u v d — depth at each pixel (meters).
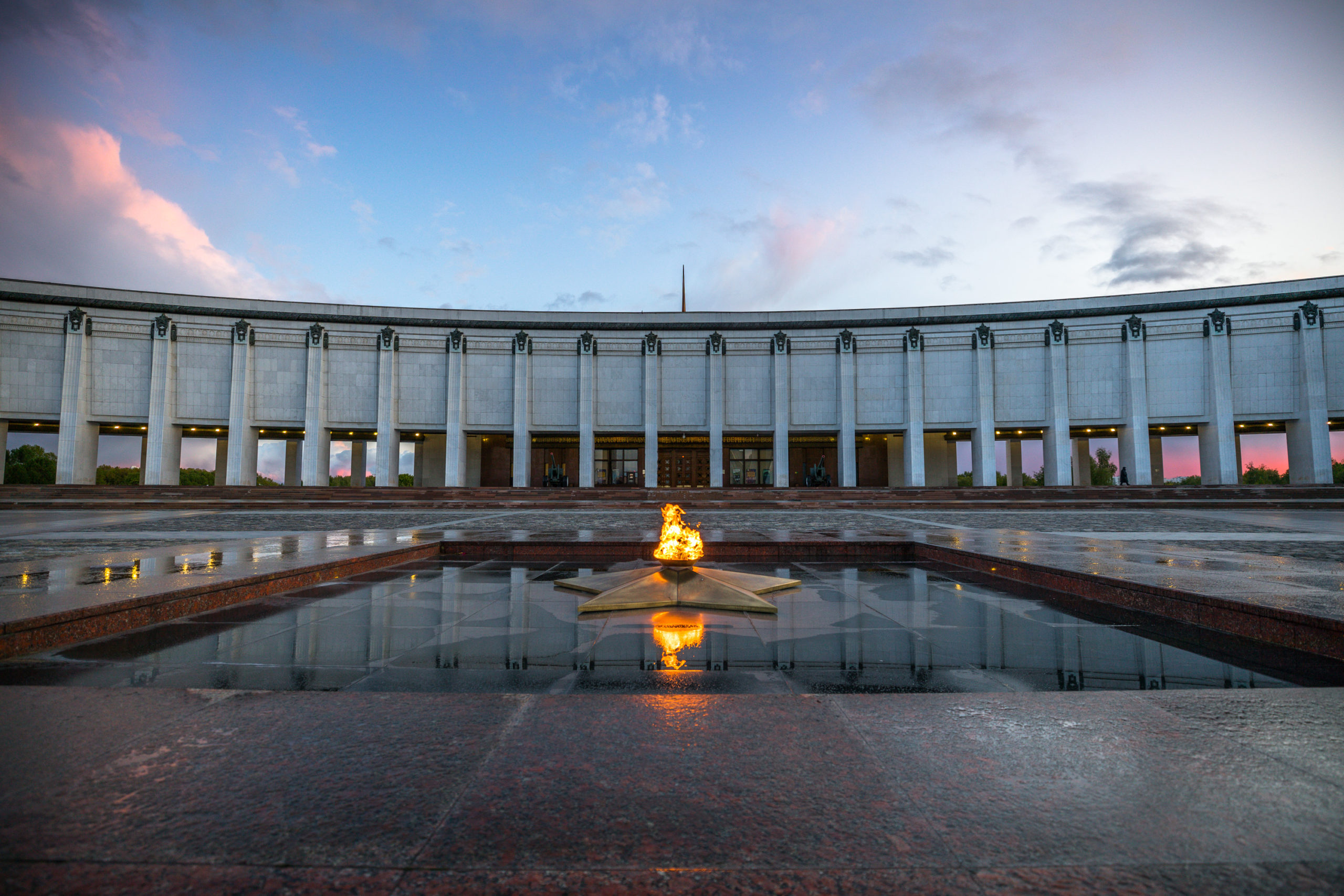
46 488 32.88
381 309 46.00
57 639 4.62
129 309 43.41
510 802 2.01
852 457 46.34
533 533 13.89
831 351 47.28
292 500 33.19
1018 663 4.22
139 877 1.60
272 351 45.16
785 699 2.98
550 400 47.44
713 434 47.03
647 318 47.66
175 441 43.97
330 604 6.34
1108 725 2.66
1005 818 1.91
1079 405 44.41
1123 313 43.97
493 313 47.03
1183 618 5.50
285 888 1.57
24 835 1.78
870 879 1.61
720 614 5.86
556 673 4.01
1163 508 28.30
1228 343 42.12
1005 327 45.69
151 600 5.41
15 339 42.12
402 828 1.85
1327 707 2.88
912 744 2.47
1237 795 2.04
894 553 10.38
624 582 6.77
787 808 1.97
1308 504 27.83
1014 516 22.95
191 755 2.34
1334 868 1.64
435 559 10.07
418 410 46.59
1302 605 4.81
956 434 48.97
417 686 3.73
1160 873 1.62
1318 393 40.31
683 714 2.78
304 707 2.86
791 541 10.60
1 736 2.49
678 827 1.86
